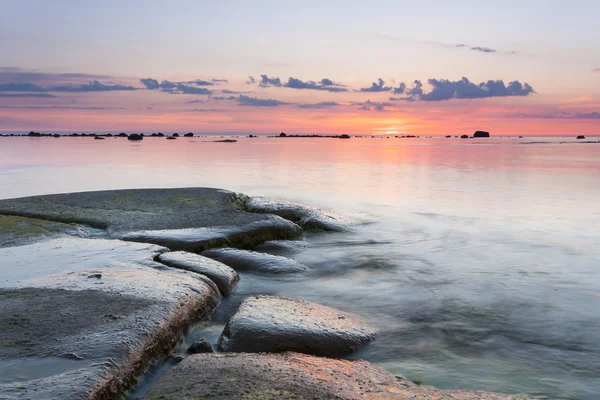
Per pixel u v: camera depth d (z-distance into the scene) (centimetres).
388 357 500
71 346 423
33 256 761
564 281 754
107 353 412
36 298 545
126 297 550
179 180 2156
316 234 1084
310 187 1905
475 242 1019
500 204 1490
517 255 913
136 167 2820
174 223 997
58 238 896
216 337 540
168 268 697
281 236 1009
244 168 2795
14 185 1947
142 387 418
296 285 738
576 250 947
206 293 621
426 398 394
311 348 486
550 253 927
